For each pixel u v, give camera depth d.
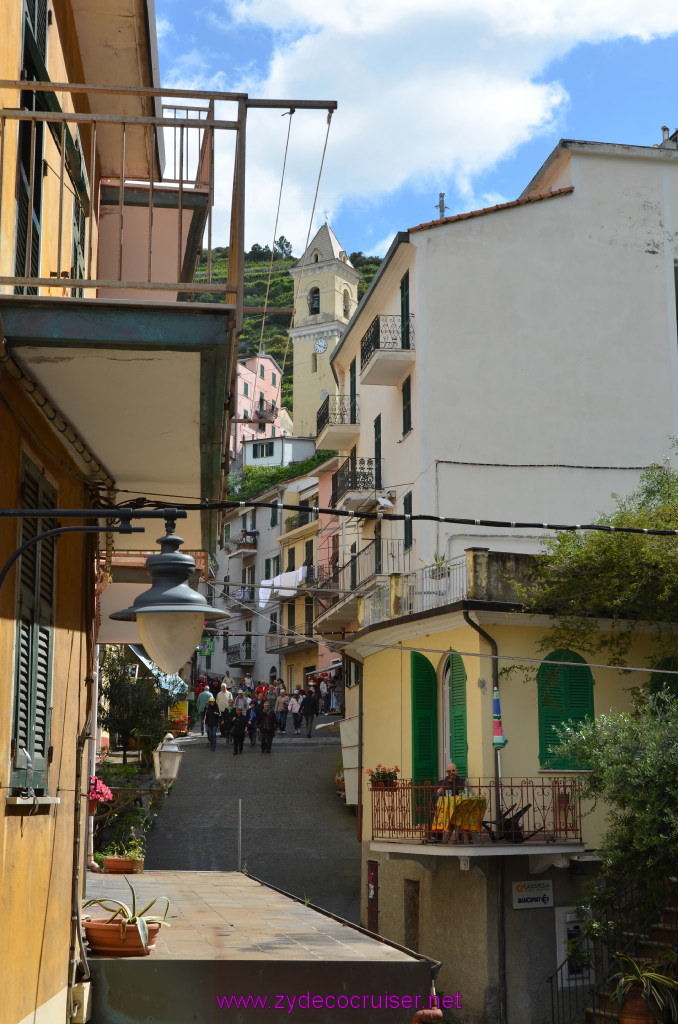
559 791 17.84
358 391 35.34
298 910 11.71
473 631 18.16
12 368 5.86
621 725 15.56
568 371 27.55
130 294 12.73
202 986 7.62
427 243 27.73
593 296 28.08
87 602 8.46
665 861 15.03
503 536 26.33
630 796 14.69
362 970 7.77
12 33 6.28
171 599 5.43
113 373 6.18
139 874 15.48
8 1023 5.63
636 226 28.67
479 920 17.41
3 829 5.53
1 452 5.69
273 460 77.44
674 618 18.39
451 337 27.36
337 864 25.25
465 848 16.62
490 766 17.64
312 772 34.12
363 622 22.53
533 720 18.14
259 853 25.84
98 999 7.53
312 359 90.94
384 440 31.36
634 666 18.84
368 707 22.34
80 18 9.98
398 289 29.48
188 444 7.53
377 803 19.64
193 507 8.40
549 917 17.69
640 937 16.42
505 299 27.73
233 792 31.48
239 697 39.81
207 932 9.62
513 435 27.05
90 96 11.18
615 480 27.09
